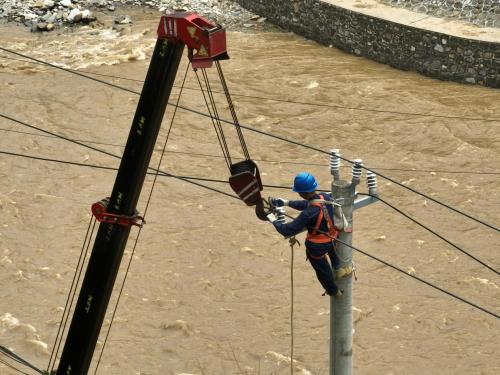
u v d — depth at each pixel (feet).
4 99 127.34
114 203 37.55
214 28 34.22
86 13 157.69
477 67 134.41
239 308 84.43
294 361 77.30
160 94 35.50
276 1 157.89
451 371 76.23
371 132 120.47
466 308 84.53
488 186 106.73
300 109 126.62
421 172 110.32
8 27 156.66
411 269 90.94
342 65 143.33
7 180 106.83
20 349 78.74
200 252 93.25
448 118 123.44
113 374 75.46
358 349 79.10
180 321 82.17
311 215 41.22
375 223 99.04
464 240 96.12
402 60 141.59
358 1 150.71
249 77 136.87
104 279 38.47
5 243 94.43
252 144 116.47
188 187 105.60
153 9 163.84
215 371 76.28
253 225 98.17
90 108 125.59
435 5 144.56
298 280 88.63
